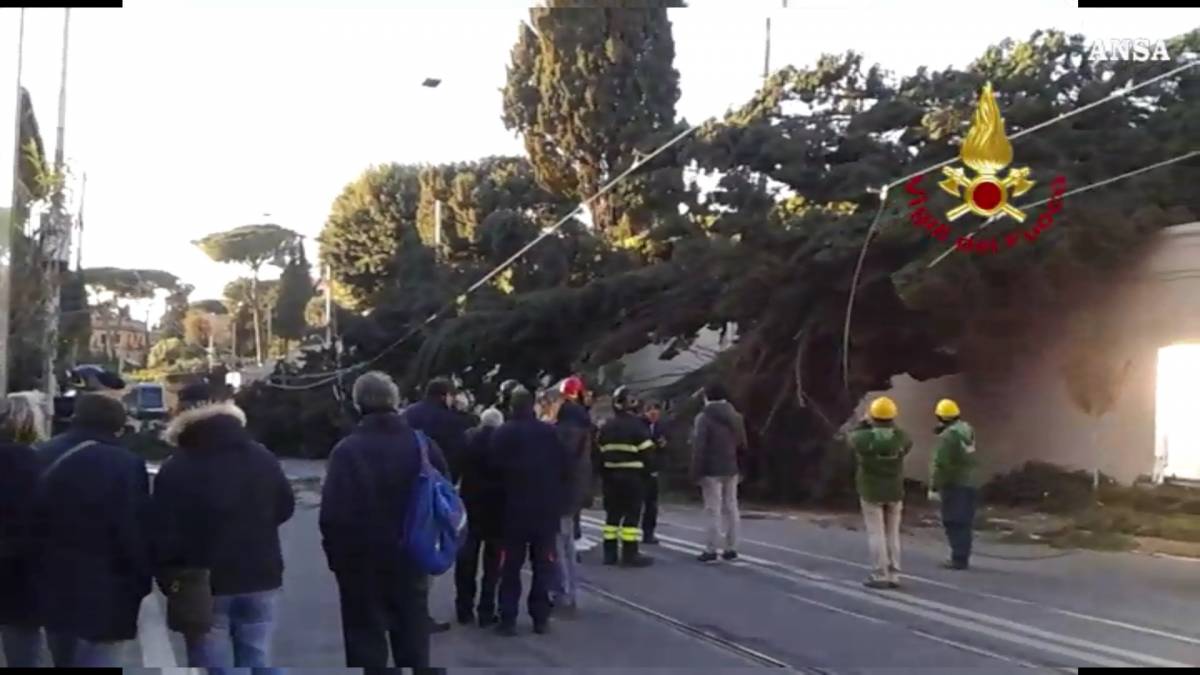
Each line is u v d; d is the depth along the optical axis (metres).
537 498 10.41
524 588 13.40
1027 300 22.22
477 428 10.82
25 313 25.92
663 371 36.00
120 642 6.39
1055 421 23.33
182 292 91.12
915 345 24.50
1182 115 22.58
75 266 36.97
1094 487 21.59
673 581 13.75
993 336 22.77
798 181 26.19
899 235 22.31
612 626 10.98
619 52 41.25
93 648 6.27
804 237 24.84
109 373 6.65
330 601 12.50
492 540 10.77
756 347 25.95
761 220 25.77
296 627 10.96
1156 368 21.16
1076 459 22.78
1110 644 10.19
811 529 19.91
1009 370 24.50
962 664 9.38
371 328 46.81
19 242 25.78
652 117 41.59
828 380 25.30
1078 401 22.11
